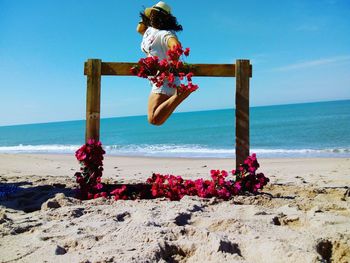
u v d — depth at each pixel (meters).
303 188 5.48
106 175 8.98
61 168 10.49
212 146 24.98
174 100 4.29
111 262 2.43
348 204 4.20
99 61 5.09
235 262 2.44
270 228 3.18
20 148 29.69
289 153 17.34
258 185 4.93
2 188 5.61
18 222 3.56
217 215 3.71
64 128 101.06
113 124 107.19
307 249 2.57
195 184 4.88
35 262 2.52
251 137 31.00
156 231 2.99
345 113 62.56
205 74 5.09
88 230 3.23
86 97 5.11
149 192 4.95
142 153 20.36
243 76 5.13
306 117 59.41
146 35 4.81
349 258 2.66
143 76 4.61
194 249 2.71
